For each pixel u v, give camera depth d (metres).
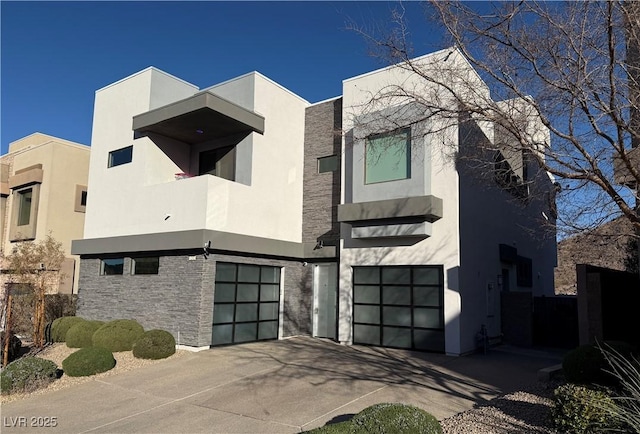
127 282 15.47
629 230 7.90
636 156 7.21
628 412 5.66
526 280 18.34
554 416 6.53
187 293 13.70
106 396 9.41
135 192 15.82
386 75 14.41
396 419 5.77
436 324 13.20
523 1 7.34
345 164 15.39
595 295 10.81
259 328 15.32
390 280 14.19
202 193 13.80
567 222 7.77
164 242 14.20
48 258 16.91
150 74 16.30
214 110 14.17
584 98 7.06
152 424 7.67
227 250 14.02
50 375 10.47
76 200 22.39
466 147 11.35
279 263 16.17
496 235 15.56
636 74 7.21
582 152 6.97
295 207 17.00
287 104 17.09
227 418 7.81
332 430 5.62
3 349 12.78
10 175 24.31
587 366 7.86
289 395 8.98
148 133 16.02
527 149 7.59
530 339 14.94
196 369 11.20
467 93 8.36
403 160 13.75
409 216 13.28
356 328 14.65
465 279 13.16
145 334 12.69
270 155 16.12
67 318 16.05
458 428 6.73
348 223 14.81
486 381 9.94
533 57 7.54
